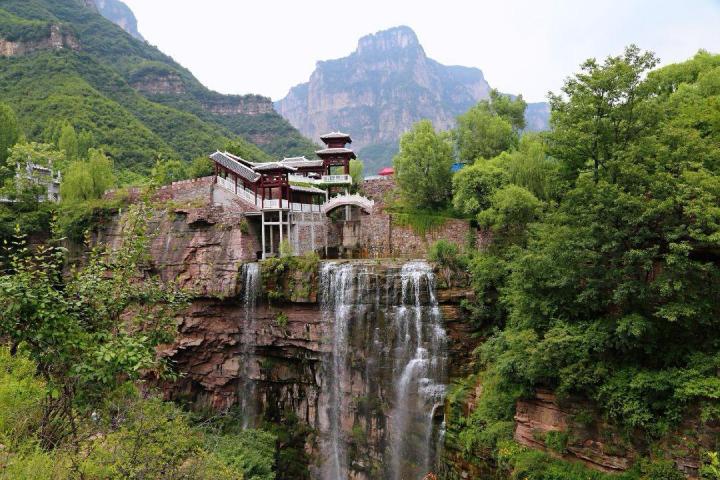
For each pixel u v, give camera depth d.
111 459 15.12
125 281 15.82
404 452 32.59
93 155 59.12
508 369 25.33
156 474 15.82
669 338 21.58
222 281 41.75
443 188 46.81
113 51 154.62
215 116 157.12
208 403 42.75
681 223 20.86
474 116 51.25
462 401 29.75
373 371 35.19
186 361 42.88
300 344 38.62
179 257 44.50
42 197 57.16
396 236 45.00
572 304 24.38
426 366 33.19
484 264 32.50
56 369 14.88
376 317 35.62
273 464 34.06
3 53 110.44
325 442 36.88
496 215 35.00
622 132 22.67
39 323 13.74
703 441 18.94
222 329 42.41
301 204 48.19
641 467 20.31
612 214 21.59
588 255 22.30
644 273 21.95
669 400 20.08
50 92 95.94
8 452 14.65
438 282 34.28
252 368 41.47
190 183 50.03
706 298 20.30
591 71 23.23
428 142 47.28
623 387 21.12
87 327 15.07
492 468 26.03
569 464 22.64
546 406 24.39
